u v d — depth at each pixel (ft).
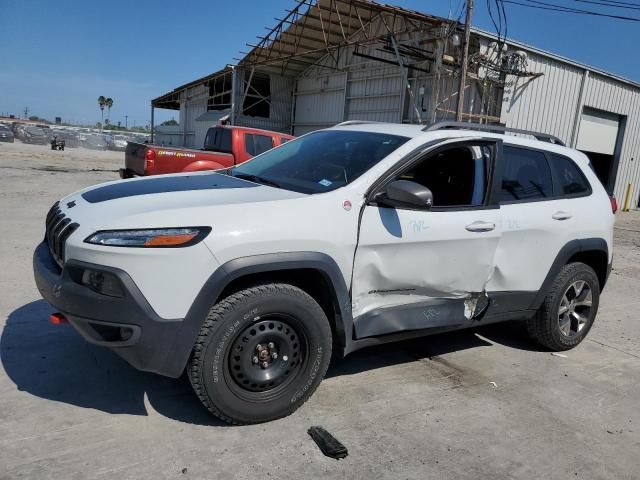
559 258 14.84
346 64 74.59
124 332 9.23
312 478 9.01
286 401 10.57
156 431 9.96
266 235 9.80
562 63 61.26
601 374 14.52
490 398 12.49
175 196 10.68
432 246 11.98
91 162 90.63
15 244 23.31
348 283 10.98
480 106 56.95
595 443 10.91
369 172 11.48
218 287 9.42
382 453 9.89
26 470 8.55
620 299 23.11
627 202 75.61
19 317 14.83
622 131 71.67
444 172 12.96
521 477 9.57
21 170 62.95
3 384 11.18
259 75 85.97
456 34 52.08
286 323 10.43
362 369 13.48
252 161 14.92
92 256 9.12
